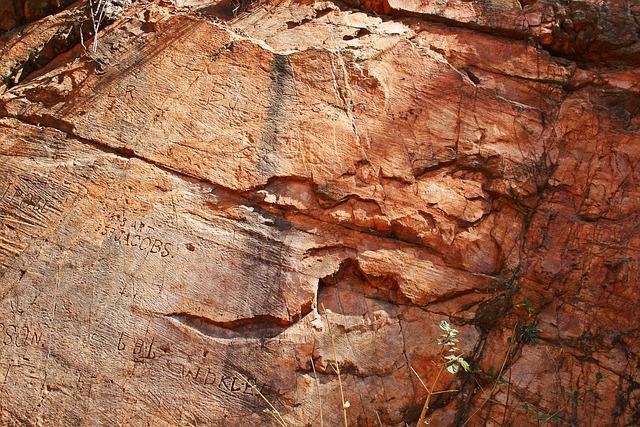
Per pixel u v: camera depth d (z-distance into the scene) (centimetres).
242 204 452
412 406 412
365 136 461
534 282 433
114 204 457
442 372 417
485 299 432
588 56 494
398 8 507
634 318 423
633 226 439
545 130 465
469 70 485
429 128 464
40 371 423
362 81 475
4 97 501
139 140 473
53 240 452
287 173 454
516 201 449
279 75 479
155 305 431
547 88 478
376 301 433
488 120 466
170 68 491
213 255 439
